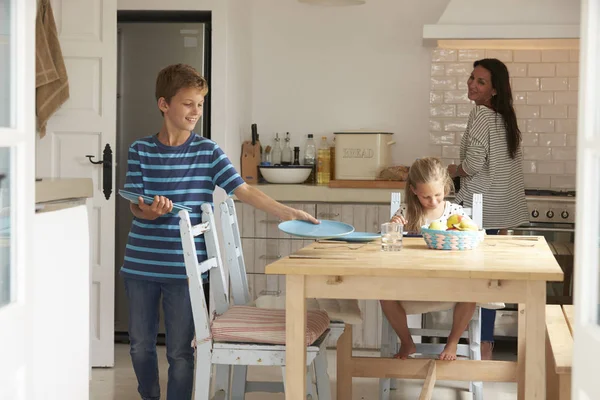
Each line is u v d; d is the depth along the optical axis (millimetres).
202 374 2818
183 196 3334
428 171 3557
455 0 4910
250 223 5043
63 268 2637
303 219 3367
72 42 4539
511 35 4840
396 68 5664
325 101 5730
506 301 2547
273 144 5746
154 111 4984
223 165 3350
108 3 4523
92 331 4574
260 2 5754
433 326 4824
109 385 4246
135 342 3359
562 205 4941
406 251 2996
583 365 1836
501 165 4664
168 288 3283
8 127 2014
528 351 2541
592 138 1795
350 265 2604
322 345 2912
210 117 5055
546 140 5516
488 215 4676
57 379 2590
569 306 3434
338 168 5277
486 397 4062
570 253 4836
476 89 4738
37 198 3066
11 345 2010
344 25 5699
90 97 4555
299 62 5742
